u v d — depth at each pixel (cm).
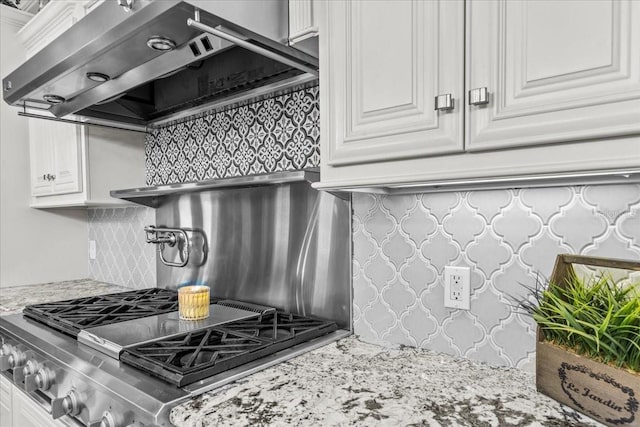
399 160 78
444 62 71
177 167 189
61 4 178
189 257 178
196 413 73
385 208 116
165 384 85
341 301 126
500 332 96
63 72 123
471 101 67
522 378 88
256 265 151
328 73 89
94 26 106
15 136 221
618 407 65
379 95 80
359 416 71
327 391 82
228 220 162
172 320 132
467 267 101
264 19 96
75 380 101
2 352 145
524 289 93
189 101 158
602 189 83
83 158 186
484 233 99
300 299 137
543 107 61
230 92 146
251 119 156
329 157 89
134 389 83
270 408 75
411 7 75
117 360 100
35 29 205
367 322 120
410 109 76
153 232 184
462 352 102
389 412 73
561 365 75
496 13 66
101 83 132
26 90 141
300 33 95
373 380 87
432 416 71
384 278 116
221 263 165
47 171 209
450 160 72
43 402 122
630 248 80
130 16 95
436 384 85
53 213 234
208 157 174
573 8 59
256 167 154
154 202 193
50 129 204
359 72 83
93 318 135
